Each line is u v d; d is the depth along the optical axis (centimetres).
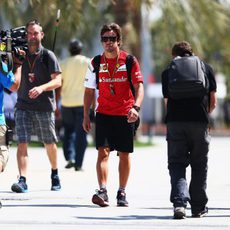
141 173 4834
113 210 3186
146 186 4094
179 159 2955
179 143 2950
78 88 4756
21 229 2700
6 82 2984
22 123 3684
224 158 6206
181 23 7350
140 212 3134
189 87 2895
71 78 4747
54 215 3031
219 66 11938
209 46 8606
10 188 3878
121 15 7512
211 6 7525
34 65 3656
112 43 3203
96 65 3256
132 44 7706
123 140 3259
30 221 2870
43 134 3725
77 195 3631
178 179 2928
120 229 2720
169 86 2914
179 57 2970
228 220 2927
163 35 7506
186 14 7362
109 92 3238
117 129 3259
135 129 3284
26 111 3694
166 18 7369
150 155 6419
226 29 7938
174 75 2914
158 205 3350
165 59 12069
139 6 6288
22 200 3475
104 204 3259
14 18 7662
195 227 2767
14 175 4512
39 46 3666
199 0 7450
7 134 3011
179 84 2898
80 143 4778
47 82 3669
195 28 7419
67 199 3506
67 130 4903
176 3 7306
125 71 3228
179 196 2909
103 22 8219
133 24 7794
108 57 3231
